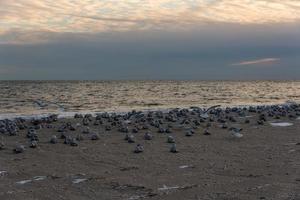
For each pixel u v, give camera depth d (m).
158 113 27.66
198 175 12.77
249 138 19.42
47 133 20.52
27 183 11.92
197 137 19.75
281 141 18.58
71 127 21.39
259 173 12.91
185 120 24.19
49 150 16.59
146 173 13.04
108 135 20.14
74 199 10.48
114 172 13.19
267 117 27.25
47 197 10.64
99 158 15.20
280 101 54.56
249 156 15.51
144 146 17.50
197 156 15.55
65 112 35.50
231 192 10.88
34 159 15.01
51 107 43.09
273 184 11.54
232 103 50.28
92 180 12.21
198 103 50.56
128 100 57.16
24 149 16.50
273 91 92.25
